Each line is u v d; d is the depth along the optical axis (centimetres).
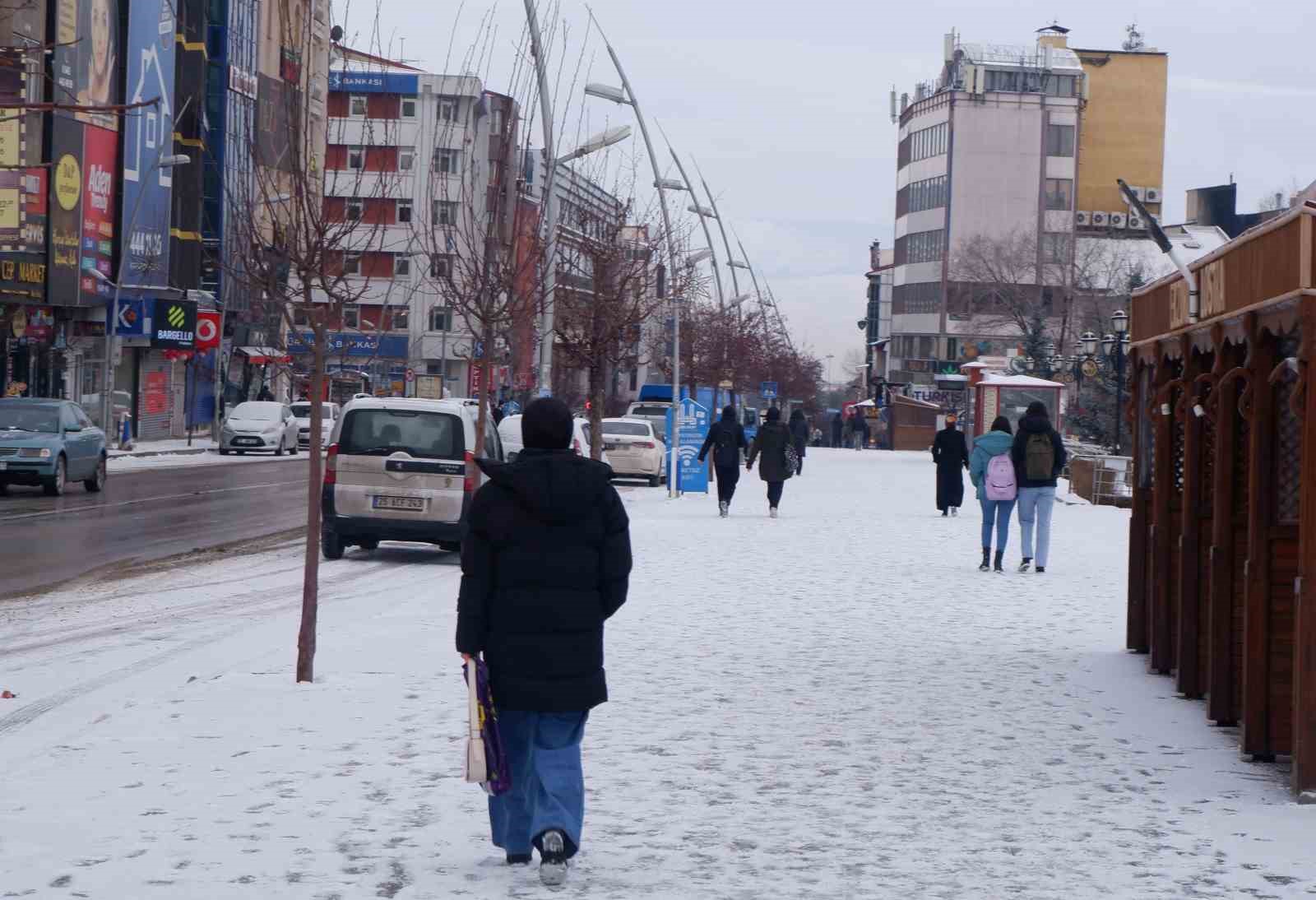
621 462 4756
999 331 11762
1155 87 12381
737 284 8206
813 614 1622
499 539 643
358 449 2258
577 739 652
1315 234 823
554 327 3772
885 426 10975
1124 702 1134
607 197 4106
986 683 1200
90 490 3672
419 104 5444
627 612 1608
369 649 1304
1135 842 715
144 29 6344
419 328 9238
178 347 6575
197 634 1427
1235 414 1051
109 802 750
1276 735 922
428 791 784
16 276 5359
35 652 1325
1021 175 11981
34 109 1270
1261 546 927
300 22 1255
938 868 662
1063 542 2727
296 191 1238
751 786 820
